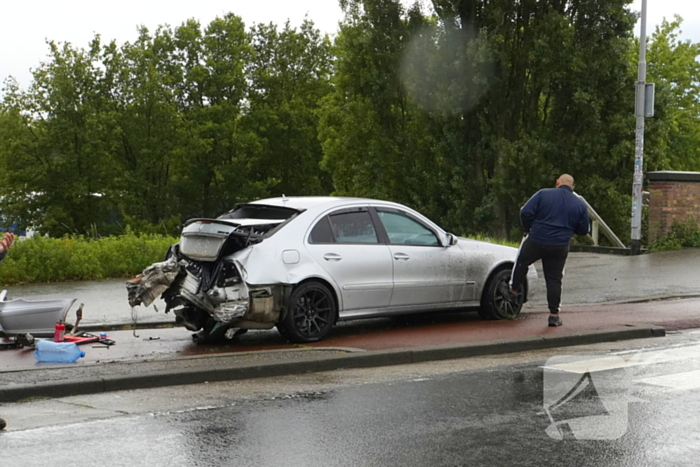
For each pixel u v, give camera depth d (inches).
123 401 276.1
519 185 1567.4
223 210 2856.8
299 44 2906.0
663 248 887.7
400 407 265.3
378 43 1819.6
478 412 257.9
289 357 340.2
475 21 1594.5
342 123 2202.3
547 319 470.3
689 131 2290.8
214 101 2738.7
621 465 203.5
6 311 373.1
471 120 1637.6
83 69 2361.0
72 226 2301.9
